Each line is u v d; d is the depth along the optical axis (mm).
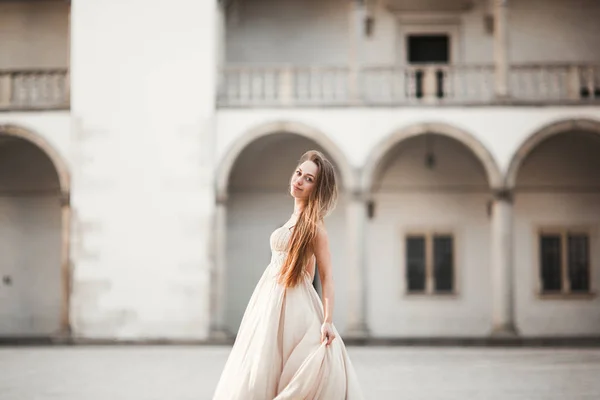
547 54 27719
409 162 27547
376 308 27391
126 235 24797
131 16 25125
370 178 24812
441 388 13594
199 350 22172
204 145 24812
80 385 14133
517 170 24672
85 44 25156
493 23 27594
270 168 27594
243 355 6047
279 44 27797
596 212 27391
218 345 23875
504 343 24266
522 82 25641
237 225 27609
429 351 21781
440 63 27875
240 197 27672
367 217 26828
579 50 27688
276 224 27578
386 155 25562
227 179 24859
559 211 27391
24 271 28266
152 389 13523
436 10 27750
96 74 25094
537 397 12469
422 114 24828
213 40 24984
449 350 22203
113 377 15438
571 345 24234
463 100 24781
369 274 27453
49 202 28344
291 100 24984
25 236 28297
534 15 27766
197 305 24625
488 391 13203
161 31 25062
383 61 27797
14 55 28281
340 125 24906
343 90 27094
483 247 27359
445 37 27891
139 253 24734
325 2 27766
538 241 27391
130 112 24984
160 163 24859
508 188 24625
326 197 6277
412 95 25125
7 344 24641
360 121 24859
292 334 6004
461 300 27281
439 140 27188
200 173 24812
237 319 27469
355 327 24672
